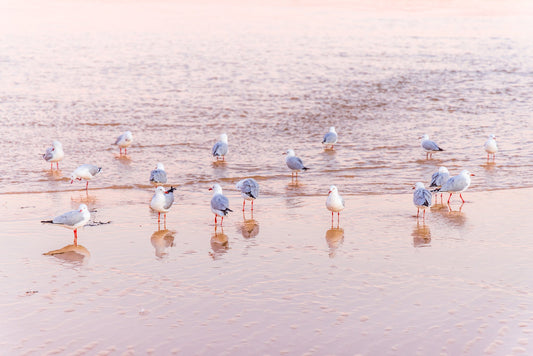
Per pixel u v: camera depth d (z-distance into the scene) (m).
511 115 41.25
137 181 27.33
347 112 41.94
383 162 30.91
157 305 14.87
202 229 20.66
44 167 29.50
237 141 35.12
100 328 13.73
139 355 12.66
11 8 98.56
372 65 57.72
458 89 48.84
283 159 31.48
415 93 47.53
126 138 32.41
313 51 64.88
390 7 108.31
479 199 24.27
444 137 36.00
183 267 17.25
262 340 13.22
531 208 22.95
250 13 97.81
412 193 25.41
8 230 20.25
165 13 97.19
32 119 39.00
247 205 23.72
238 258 17.94
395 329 13.66
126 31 77.88
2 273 16.69
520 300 15.03
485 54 63.75
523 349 12.78
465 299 15.12
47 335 13.41
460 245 18.95
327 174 28.75
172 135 36.19
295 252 18.42
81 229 20.52
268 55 62.31
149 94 46.28
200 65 57.06
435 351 12.76
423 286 15.91
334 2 114.69
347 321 14.04
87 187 26.05
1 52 61.44
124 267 17.23
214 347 12.95
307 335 13.42
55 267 17.19
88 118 39.62
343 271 16.94
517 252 18.31
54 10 97.50
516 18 93.56
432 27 84.00
